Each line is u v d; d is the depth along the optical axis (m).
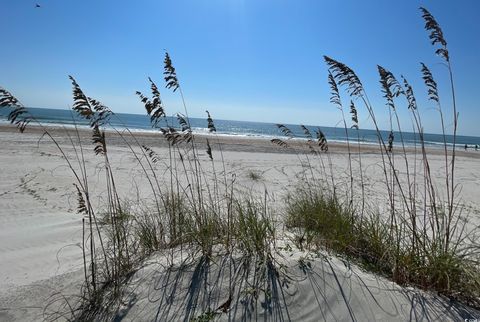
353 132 74.00
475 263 3.01
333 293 2.70
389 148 3.88
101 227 4.53
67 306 2.91
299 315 2.52
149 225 4.03
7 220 5.63
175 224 3.89
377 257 3.42
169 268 3.14
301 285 2.78
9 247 4.38
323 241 3.59
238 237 3.42
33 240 4.64
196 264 3.14
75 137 20.48
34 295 3.09
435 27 3.37
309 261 3.09
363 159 19.39
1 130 21.30
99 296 2.92
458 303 2.72
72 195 7.59
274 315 2.52
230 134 49.03
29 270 3.65
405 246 3.36
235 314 2.55
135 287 2.97
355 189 9.15
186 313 2.61
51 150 14.38
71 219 5.73
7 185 8.13
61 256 4.05
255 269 2.98
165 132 3.96
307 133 4.80
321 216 3.99
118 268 3.23
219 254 3.26
